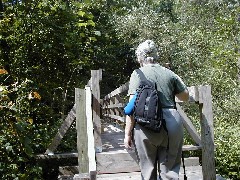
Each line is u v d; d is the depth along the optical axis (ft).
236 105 27.32
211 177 10.95
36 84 19.67
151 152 8.07
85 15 22.70
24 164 15.14
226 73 31.45
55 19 21.11
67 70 24.84
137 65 48.24
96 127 12.82
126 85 13.50
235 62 30.53
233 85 30.42
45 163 18.75
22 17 19.95
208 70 33.65
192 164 13.56
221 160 19.53
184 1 49.24
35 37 20.44
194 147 13.33
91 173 8.36
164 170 8.03
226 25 32.42
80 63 24.70
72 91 27.71
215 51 31.09
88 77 33.71
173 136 7.91
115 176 11.61
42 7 20.57
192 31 41.04
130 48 45.85
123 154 12.12
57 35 21.07
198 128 22.48
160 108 7.84
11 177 13.16
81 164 11.39
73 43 22.74
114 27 45.42
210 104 10.96
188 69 37.86
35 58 21.65
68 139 18.97
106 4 48.65
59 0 21.12
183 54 38.24
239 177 18.85
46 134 17.74
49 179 18.83
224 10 41.88
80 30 24.53
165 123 7.82
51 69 23.68
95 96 12.98
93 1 43.42
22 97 15.16
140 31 43.93
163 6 59.36
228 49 31.55
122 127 23.53
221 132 21.98
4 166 13.02
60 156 14.88
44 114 20.95
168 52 41.06
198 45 38.37
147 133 7.86
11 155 13.89
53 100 24.95
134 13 46.09
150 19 44.24
